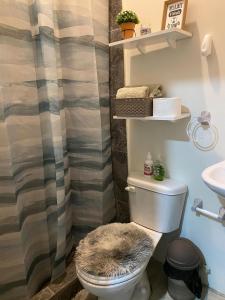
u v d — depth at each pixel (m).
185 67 1.34
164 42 1.39
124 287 1.15
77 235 1.87
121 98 1.44
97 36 1.56
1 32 1.16
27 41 1.28
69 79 1.56
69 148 1.70
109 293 1.14
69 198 1.76
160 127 1.53
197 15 1.24
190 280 1.40
